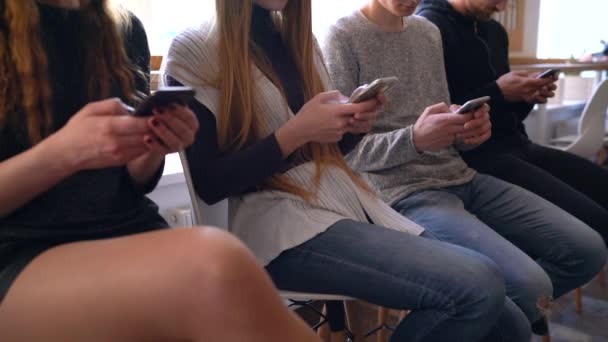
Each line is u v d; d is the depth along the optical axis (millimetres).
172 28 1796
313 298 1037
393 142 1295
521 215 1455
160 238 635
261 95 1102
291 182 1101
